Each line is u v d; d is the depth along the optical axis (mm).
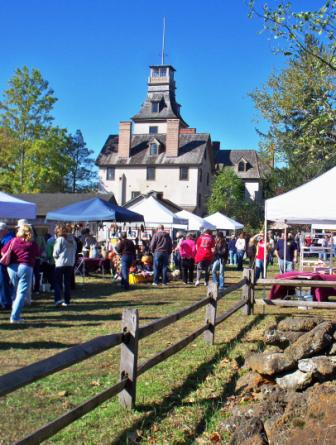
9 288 11273
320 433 3723
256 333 8812
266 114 29109
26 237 9664
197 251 16797
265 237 16547
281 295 12375
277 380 5414
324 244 24438
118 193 60562
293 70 25703
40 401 5324
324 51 13328
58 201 40781
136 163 59969
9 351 7281
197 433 4637
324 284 10586
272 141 32438
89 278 19500
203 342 7984
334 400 4043
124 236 15961
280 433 3912
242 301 10359
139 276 18234
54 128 48094
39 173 47250
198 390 5820
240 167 67250
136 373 5105
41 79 47281
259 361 5629
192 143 60531
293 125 28500
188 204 58406
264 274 16750
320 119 12359
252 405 4781
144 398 5430
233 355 7301
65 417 3818
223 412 5082
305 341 5465
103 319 10102
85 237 22078
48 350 7383
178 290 15867
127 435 4500
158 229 17594
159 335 8594
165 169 59312
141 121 74562
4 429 4594
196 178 58500
